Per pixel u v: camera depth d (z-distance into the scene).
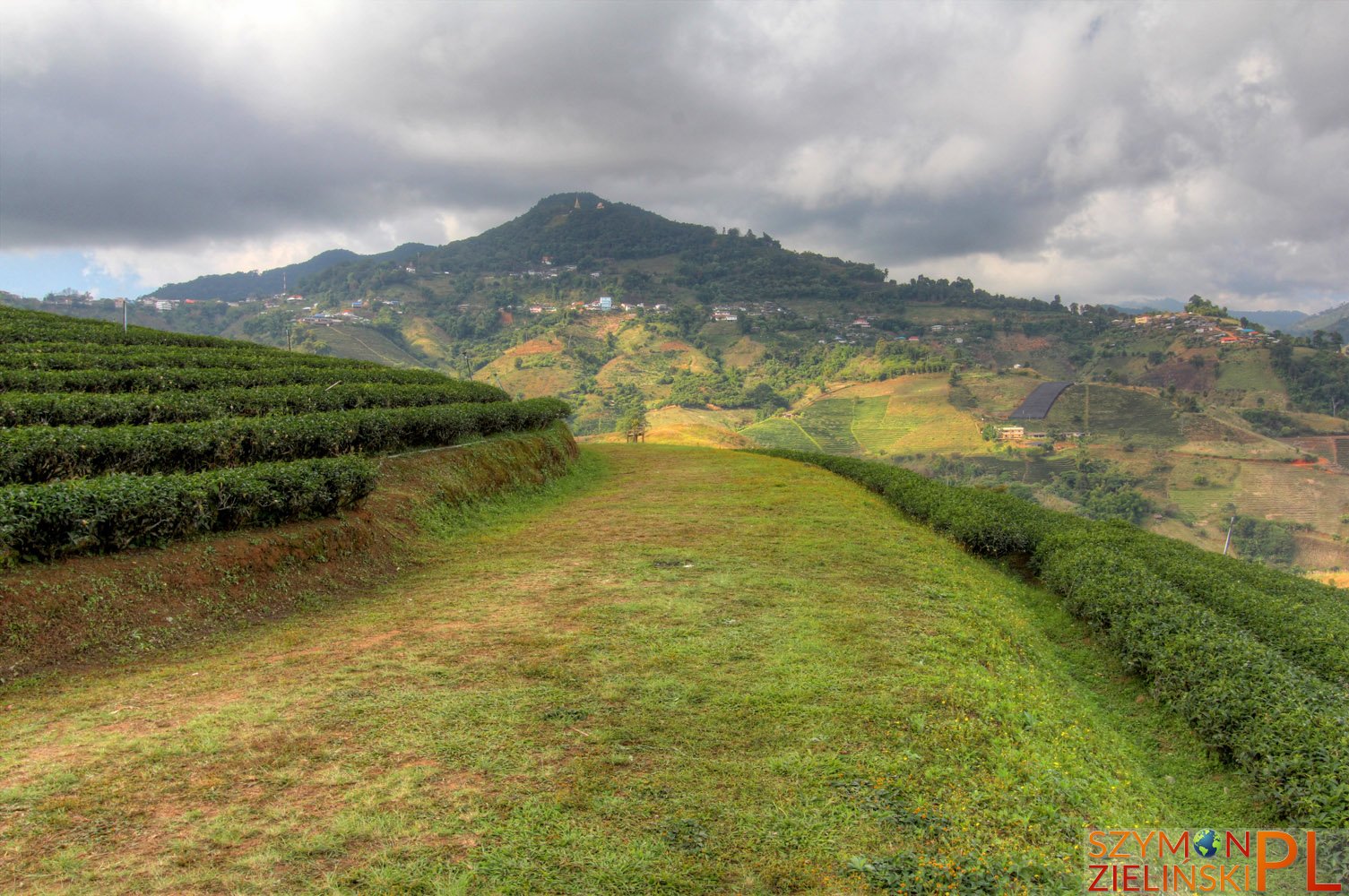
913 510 21.67
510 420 24.78
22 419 13.98
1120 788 6.45
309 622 9.53
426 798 5.19
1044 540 16.94
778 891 4.48
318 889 4.23
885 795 5.48
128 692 7.00
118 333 29.09
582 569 12.18
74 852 4.46
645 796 5.35
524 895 4.27
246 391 18.80
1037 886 4.67
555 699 6.89
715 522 16.78
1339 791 5.95
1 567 7.84
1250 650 9.12
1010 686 8.11
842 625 9.42
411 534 14.09
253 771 5.50
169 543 9.57
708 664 7.86
